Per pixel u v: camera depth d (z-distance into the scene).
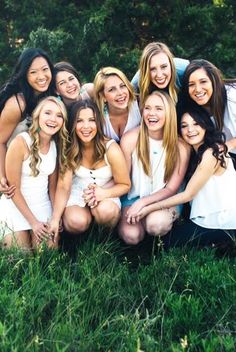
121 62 8.21
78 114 3.86
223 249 4.08
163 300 3.28
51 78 4.25
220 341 2.83
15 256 3.53
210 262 3.64
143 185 4.13
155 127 3.92
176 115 4.01
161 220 3.96
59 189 4.00
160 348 2.82
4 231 3.79
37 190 3.97
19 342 2.67
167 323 3.01
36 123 3.82
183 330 3.04
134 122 4.25
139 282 3.43
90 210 4.06
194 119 3.94
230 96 4.20
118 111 4.16
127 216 3.99
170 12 8.66
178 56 8.55
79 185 4.08
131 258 4.04
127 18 8.55
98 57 8.17
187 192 3.94
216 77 4.09
